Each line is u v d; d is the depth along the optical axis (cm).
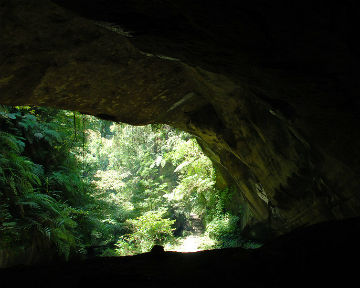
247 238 1423
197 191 1753
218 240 1548
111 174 2067
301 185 745
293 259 268
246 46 346
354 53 313
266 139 787
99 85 782
